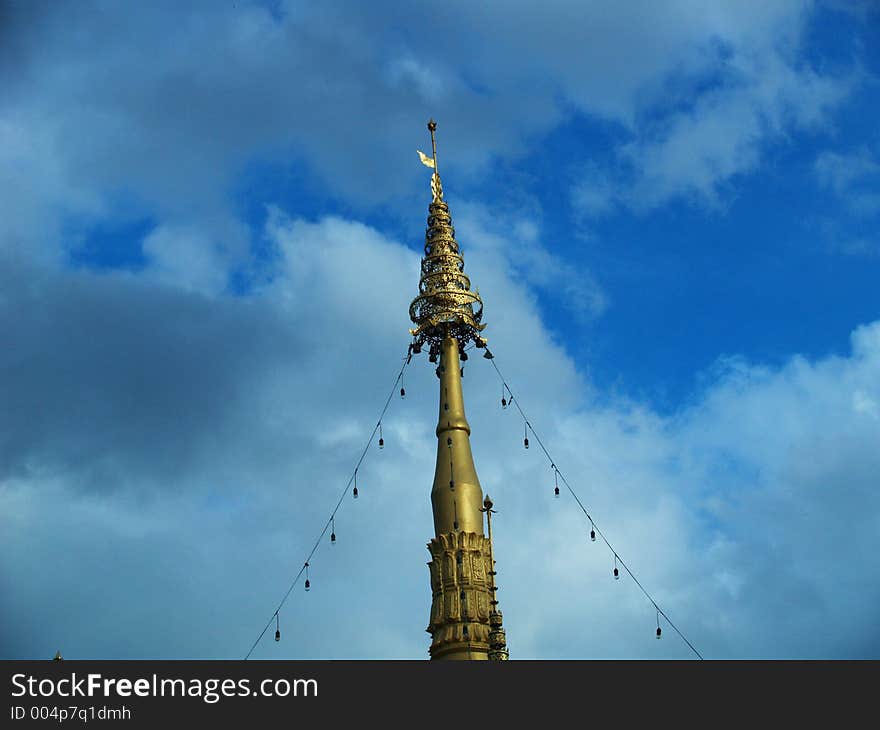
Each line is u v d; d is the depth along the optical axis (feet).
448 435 289.74
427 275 309.01
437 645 266.16
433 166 326.44
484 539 278.67
